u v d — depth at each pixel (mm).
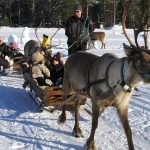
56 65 8320
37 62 8109
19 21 49531
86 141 5652
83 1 42031
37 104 7727
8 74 11430
